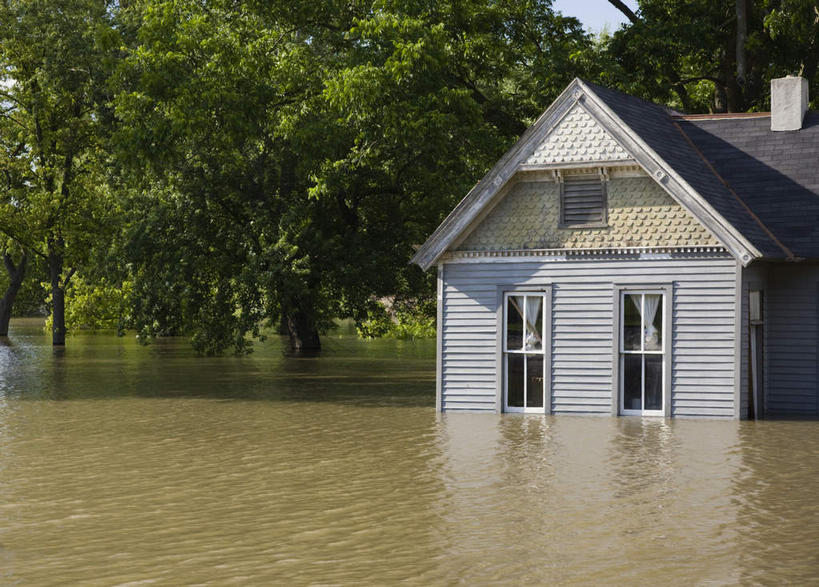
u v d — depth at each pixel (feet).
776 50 135.33
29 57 187.83
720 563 35.63
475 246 83.51
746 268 77.10
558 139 79.87
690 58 141.90
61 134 191.93
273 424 76.64
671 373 77.97
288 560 36.58
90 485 51.78
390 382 114.93
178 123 114.01
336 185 119.14
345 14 124.26
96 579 34.32
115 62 123.65
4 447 65.26
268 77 122.31
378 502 46.70
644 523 41.83
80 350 183.52
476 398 83.61
